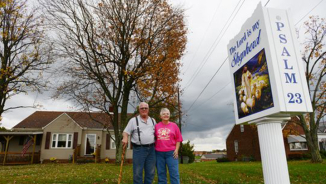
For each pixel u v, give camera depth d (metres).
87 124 28.11
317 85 21.17
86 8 16.81
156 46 17.48
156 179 8.07
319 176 11.23
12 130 25.94
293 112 3.69
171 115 21.12
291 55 3.93
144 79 16.97
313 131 21.52
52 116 29.95
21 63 17.64
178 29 18.20
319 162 20.66
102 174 9.86
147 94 17.16
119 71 17.75
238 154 38.59
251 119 4.47
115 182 7.57
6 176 9.43
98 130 27.02
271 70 3.84
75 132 25.75
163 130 4.84
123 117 17.42
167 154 4.76
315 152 21.08
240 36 4.98
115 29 17.06
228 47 5.60
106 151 26.73
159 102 18.56
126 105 17.78
